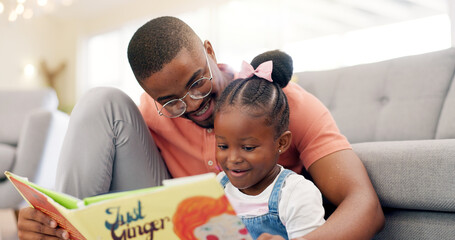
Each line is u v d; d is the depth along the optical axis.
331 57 4.82
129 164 1.06
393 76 1.62
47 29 6.85
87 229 0.60
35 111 2.38
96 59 6.82
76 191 0.96
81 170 0.96
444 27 3.88
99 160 0.98
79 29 6.81
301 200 0.83
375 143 1.03
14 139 2.87
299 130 0.99
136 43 0.92
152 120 1.18
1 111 2.94
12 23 6.36
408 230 0.88
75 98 6.82
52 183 2.42
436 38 3.94
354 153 0.95
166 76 0.89
